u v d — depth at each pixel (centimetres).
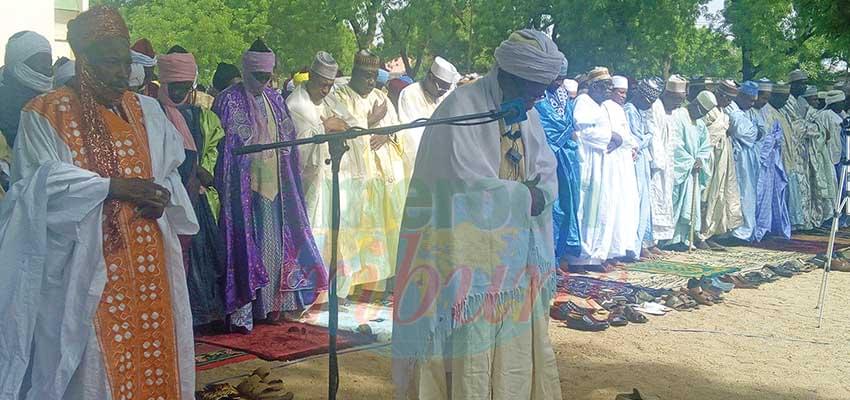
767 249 1154
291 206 675
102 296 360
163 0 3222
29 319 347
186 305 393
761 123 1208
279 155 668
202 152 629
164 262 383
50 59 518
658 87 1042
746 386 555
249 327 644
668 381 561
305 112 720
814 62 2745
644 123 1036
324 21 2964
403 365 411
